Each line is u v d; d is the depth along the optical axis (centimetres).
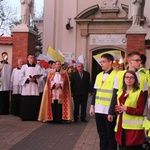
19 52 1223
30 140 759
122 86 515
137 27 1198
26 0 1248
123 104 495
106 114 589
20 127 927
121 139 494
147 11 1952
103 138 605
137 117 487
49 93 1022
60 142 749
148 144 558
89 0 2117
